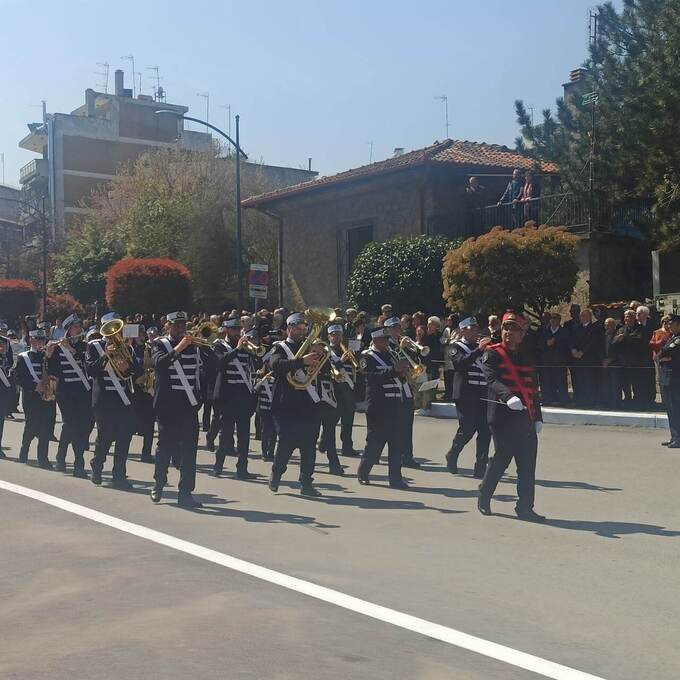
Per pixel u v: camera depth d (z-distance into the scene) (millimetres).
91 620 6000
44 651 5414
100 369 11234
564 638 5664
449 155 28172
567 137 24031
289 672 5047
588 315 17438
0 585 6859
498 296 19359
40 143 80750
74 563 7469
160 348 10102
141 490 11062
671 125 20109
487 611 6203
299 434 10648
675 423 13508
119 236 45938
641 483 10984
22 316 43031
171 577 7031
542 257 19312
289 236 33375
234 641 5570
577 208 23641
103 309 42094
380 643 5555
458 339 11938
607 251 23281
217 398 12070
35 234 65438
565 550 7879
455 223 27078
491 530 8664
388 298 23453
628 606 6316
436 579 6992
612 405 16734
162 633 5723
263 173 52469
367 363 11227
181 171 48344
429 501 10195
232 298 40719
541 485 10969
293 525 8930
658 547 7957
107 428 11289
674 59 19922
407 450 12758
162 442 10102
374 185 28891
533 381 9234
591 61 22703
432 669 5113
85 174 73000
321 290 31844
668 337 13719
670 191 20453
